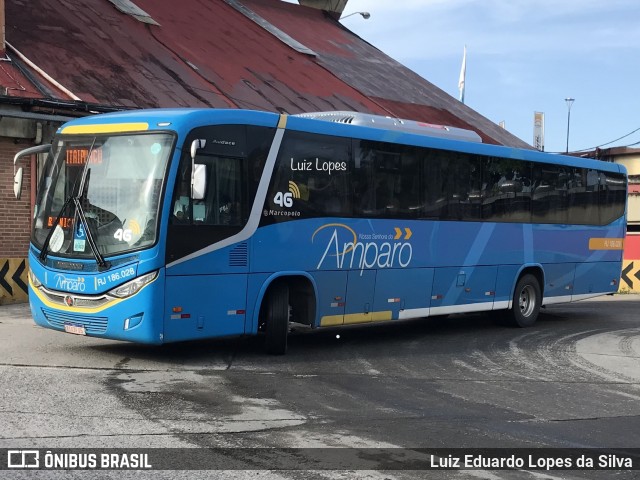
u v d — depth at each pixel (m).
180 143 9.08
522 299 14.83
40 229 9.73
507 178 14.16
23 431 6.26
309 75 27.83
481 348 12.06
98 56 19.69
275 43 29.72
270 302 10.28
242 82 23.58
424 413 7.47
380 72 33.38
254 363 9.82
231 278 9.62
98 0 24.14
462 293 13.23
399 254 11.95
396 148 11.94
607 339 13.49
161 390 7.96
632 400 8.45
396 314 11.98
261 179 9.96
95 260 9.05
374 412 7.42
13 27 18.86
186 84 20.91
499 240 13.98
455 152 13.00
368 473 5.51
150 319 8.81
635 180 32.12
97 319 9.04
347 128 11.18
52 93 16.17
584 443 6.59
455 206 13.01
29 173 15.59
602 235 16.70
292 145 10.38
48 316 9.51
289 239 10.28
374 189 11.53
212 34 27.22
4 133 15.01
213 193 9.45
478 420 7.27
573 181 15.88
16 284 14.98
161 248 8.88
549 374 9.95
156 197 8.95
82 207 9.30
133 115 9.49
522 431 6.92
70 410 6.98
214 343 11.29
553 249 15.34
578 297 16.19
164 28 25.12
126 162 9.21
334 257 10.90
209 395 7.83
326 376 9.16
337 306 11.01
